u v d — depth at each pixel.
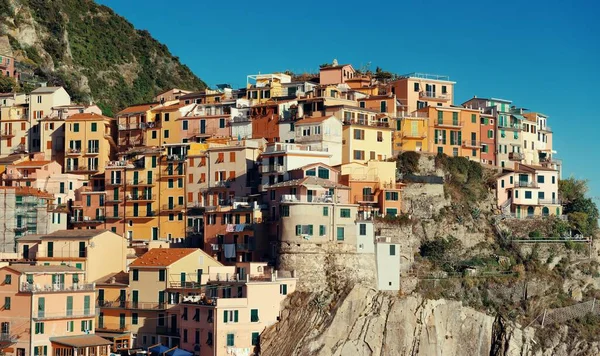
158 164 197.88
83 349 151.75
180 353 155.38
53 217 198.12
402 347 167.12
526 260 194.62
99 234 176.88
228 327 156.12
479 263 188.50
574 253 199.38
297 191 170.50
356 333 163.38
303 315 161.50
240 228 177.12
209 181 192.50
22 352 152.50
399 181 191.00
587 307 192.62
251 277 163.50
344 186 177.75
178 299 166.50
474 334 177.62
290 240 166.75
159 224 196.00
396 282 174.38
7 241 191.25
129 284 171.12
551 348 182.88
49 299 155.00
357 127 195.00
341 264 168.00
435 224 189.25
